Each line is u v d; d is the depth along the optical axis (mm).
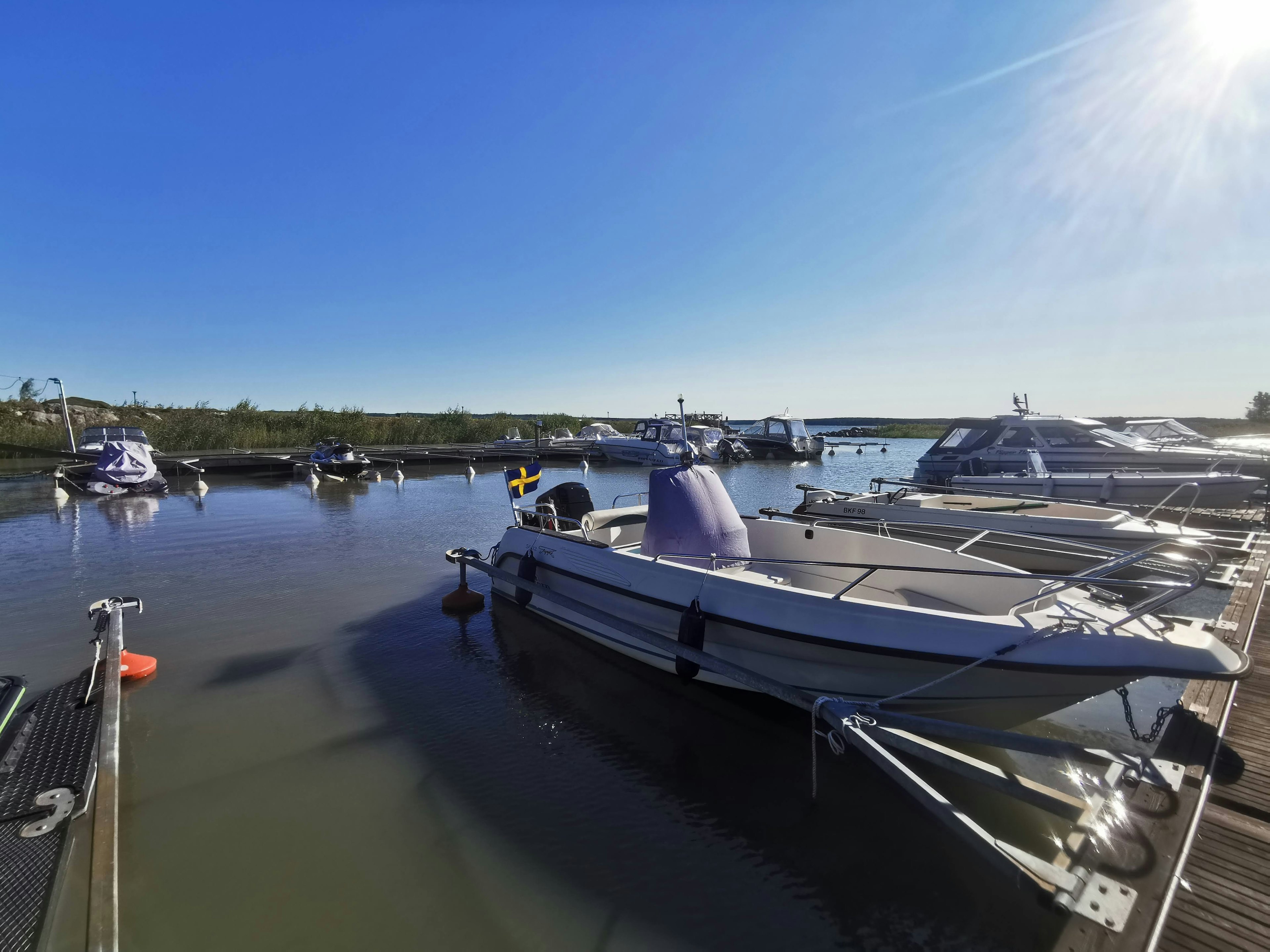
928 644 4117
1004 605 5246
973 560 5562
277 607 8000
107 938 2680
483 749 4641
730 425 43406
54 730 4500
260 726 4973
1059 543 5672
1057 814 3084
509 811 3928
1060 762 4391
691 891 3270
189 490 20750
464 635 7000
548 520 7738
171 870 3410
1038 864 2758
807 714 4961
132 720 5070
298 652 6496
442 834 3703
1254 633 5883
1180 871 2762
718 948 2918
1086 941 2434
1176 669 3594
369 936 2992
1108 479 12172
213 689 5629
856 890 3275
